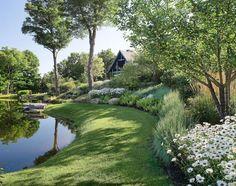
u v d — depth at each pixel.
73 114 20.17
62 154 9.16
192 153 5.63
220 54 8.06
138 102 17.55
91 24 31.45
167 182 6.00
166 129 7.87
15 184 6.77
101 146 9.17
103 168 7.13
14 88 63.19
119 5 8.72
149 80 26.59
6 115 23.80
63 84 42.50
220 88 8.33
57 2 38.50
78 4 30.61
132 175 6.51
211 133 6.02
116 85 28.14
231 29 7.27
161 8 8.28
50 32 39.59
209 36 7.53
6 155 11.81
